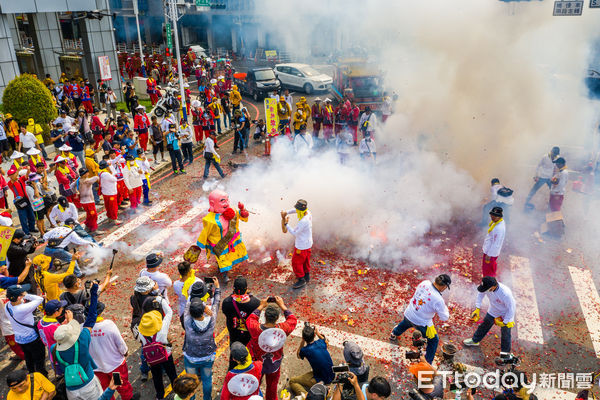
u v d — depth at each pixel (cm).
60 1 1891
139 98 2389
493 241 730
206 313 523
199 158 1506
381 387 405
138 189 1130
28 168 963
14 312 554
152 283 558
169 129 1316
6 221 807
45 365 631
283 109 1520
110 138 1362
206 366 523
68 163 1062
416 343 555
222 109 1812
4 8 1692
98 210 1123
